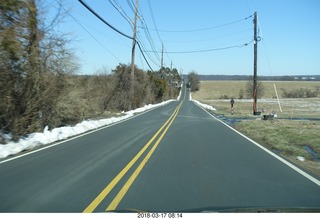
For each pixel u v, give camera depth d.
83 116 22.05
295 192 6.85
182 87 176.38
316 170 9.46
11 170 8.66
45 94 15.12
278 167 9.32
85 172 8.48
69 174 8.26
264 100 81.56
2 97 12.45
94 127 20.19
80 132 17.58
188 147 12.70
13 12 11.72
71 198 6.35
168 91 97.50
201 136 16.23
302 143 14.65
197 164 9.57
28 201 6.16
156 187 7.12
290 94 94.75
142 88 50.66
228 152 11.70
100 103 32.31
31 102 14.07
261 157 10.84
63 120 19.19
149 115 33.19
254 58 35.81
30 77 13.81
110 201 6.17
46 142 13.57
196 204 5.98
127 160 10.08
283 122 25.52
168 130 18.83
